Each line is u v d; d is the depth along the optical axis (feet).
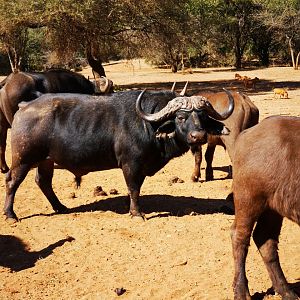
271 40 213.66
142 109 29.43
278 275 20.48
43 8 99.71
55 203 32.07
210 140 37.73
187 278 23.07
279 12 187.83
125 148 29.53
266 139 18.94
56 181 39.24
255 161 18.90
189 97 28.04
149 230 28.53
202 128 27.45
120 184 38.17
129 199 31.89
